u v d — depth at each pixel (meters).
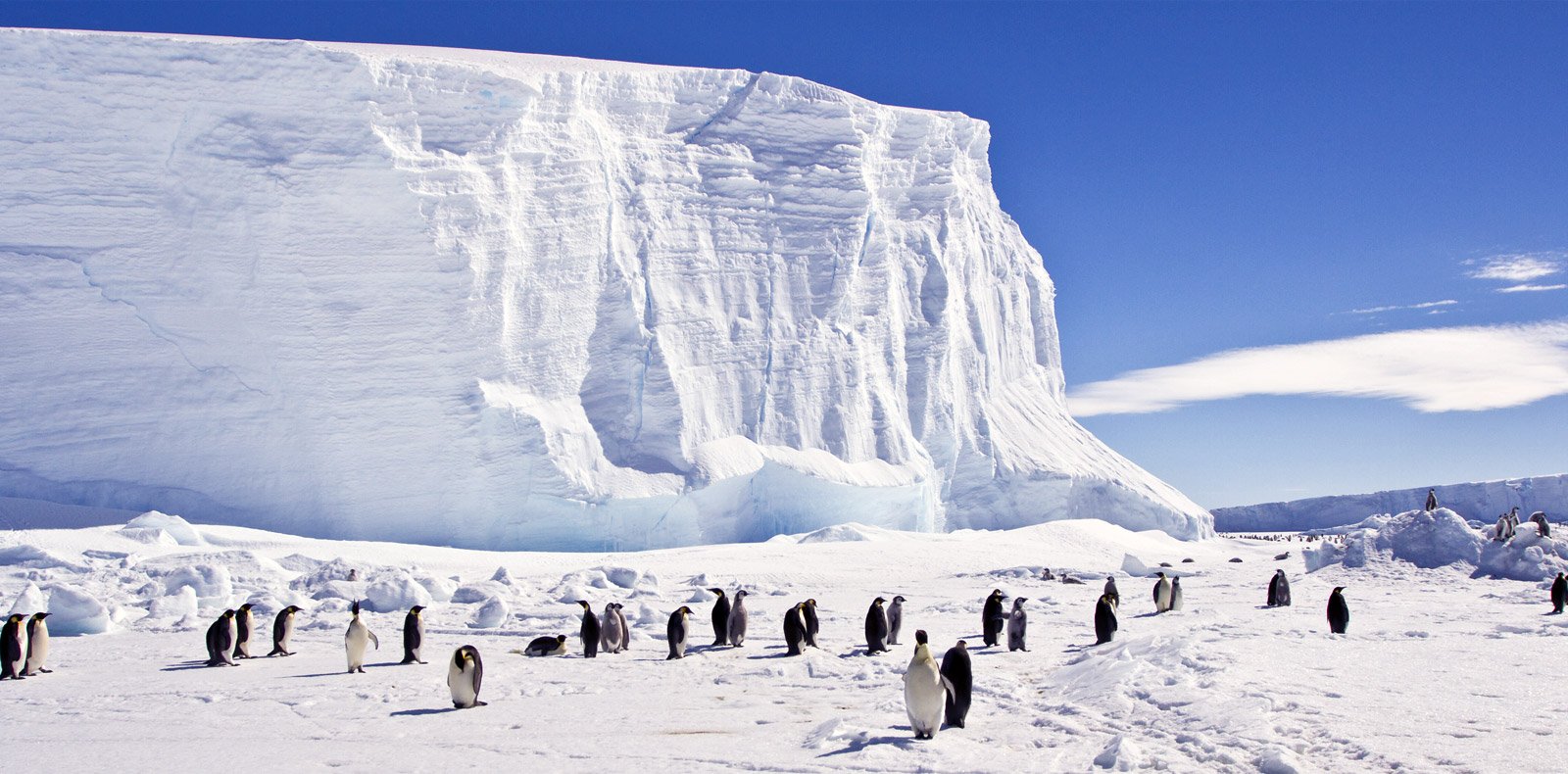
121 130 45.03
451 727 10.67
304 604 23.95
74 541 34.34
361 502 46.56
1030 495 66.19
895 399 62.88
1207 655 11.52
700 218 58.59
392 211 47.22
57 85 44.38
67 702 12.37
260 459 45.72
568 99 54.09
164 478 44.62
